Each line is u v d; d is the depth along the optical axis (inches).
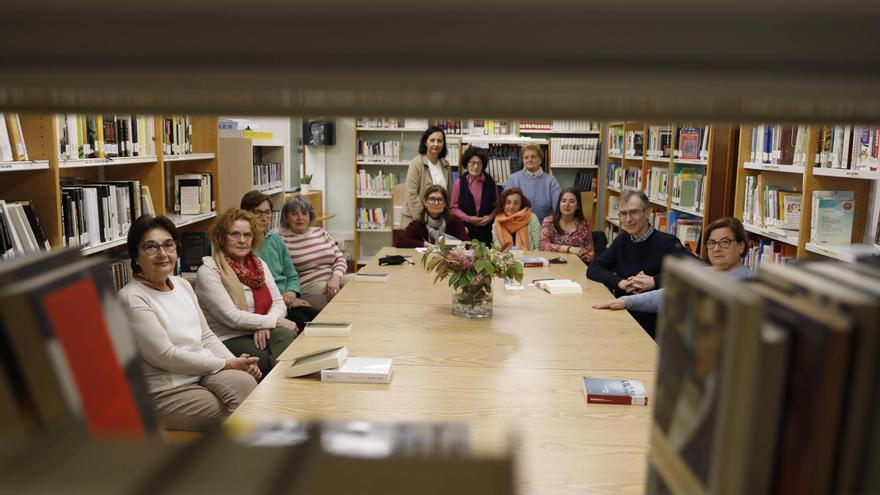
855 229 144.3
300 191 339.6
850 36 13.3
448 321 119.5
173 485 15.8
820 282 19.2
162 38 13.5
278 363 95.0
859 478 17.6
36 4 13.3
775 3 13.1
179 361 107.2
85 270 20.6
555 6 13.1
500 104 14.4
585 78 13.5
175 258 111.5
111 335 21.4
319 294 188.7
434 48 13.4
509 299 139.5
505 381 88.4
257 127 300.8
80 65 13.9
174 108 15.2
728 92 13.7
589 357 99.3
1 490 15.8
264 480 16.0
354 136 346.9
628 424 74.6
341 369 88.4
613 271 169.5
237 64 13.7
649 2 13.1
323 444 16.8
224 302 140.0
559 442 69.7
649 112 14.7
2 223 116.7
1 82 14.1
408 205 258.4
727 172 209.6
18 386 17.4
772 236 163.5
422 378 89.3
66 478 15.9
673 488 21.0
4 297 17.3
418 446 16.7
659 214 262.1
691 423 19.9
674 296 21.5
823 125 15.7
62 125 137.4
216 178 234.7
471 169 256.2
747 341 17.5
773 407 18.1
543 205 259.9
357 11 13.3
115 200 161.0
